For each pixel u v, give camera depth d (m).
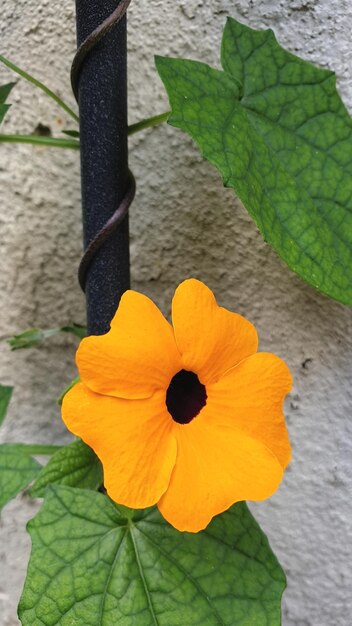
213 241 0.15
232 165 0.11
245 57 0.12
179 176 0.15
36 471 0.13
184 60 0.11
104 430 0.10
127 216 0.13
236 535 0.12
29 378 0.17
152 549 0.12
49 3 0.15
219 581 0.12
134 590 0.11
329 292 0.11
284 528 0.16
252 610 0.11
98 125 0.12
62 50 0.15
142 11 0.15
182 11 0.14
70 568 0.11
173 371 0.10
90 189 0.12
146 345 0.10
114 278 0.13
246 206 0.10
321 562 0.16
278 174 0.12
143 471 0.10
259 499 0.10
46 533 0.11
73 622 0.11
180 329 0.10
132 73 0.15
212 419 0.10
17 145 0.16
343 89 0.14
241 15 0.14
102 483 0.12
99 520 0.12
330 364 0.15
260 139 0.12
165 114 0.12
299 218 0.12
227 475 0.10
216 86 0.11
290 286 0.15
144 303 0.10
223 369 0.11
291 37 0.14
